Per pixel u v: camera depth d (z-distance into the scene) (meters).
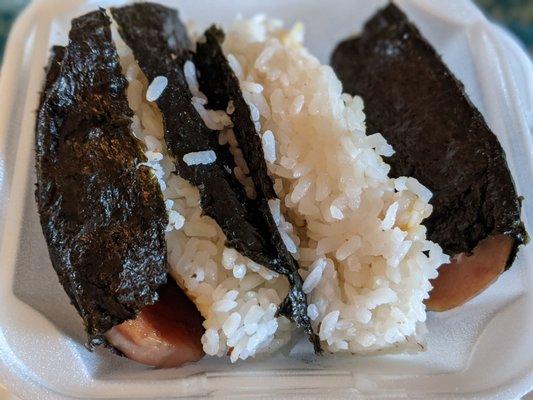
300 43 0.18
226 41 0.15
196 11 0.18
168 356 0.12
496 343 0.12
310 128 0.13
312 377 0.11
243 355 0.12
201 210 0.12
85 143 0.12
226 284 0.12
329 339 0.12
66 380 0.11
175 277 0.12
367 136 0.13
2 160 0.13
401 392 0.11
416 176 0.13
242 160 0.13
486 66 0.15
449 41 0.16
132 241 0.11
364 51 0.16
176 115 0.13
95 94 0.12
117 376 0.11
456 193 0.13
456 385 0.11
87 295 0.11
